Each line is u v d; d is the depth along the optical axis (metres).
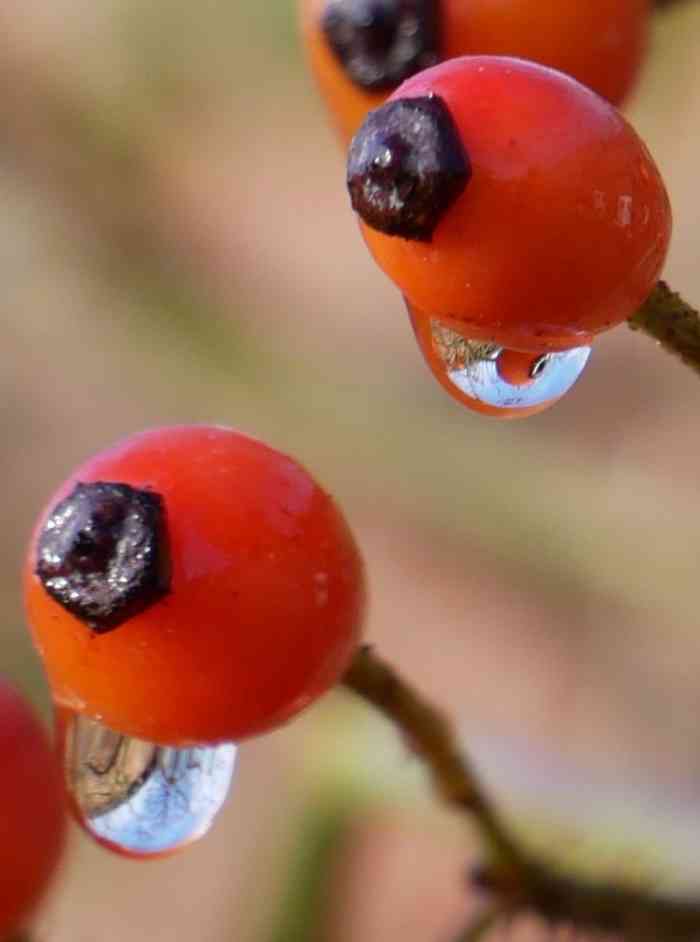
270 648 0.05
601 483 0.14
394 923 0.14
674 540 0.14
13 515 0.15
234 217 0.16
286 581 0.05
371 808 0.09
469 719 0.13
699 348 0.05
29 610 0.05
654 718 0.14
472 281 0.05
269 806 0.14
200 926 0.14
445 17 0.06
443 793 0.07
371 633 0.16
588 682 0.15
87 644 0.05
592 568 0.14
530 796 0.08
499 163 0.05
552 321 0.05
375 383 0.14
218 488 0.05
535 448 0.14
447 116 0.05
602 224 0.05
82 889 0.14
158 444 0.05
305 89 0.15
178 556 0.05
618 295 0.05
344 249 0.17
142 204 0.13
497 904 0.07
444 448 0.13
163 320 0.13
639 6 0.06
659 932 0.07
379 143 0.05
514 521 0.14
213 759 0.06
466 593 0.15
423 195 0.05
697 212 0.14
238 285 0.15
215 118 0.15
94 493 0.05
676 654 0.14
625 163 0.05
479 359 0.06
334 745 0.09
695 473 0.14
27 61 0.13
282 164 0.17
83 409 0.15
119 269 0.13
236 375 0.13
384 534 0.15
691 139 0.13
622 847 0.07
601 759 0.14
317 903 0.09
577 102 0.05
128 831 0.06
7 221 0.13
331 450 0.13
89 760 0.06
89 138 0.13
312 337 0.15
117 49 0.13
